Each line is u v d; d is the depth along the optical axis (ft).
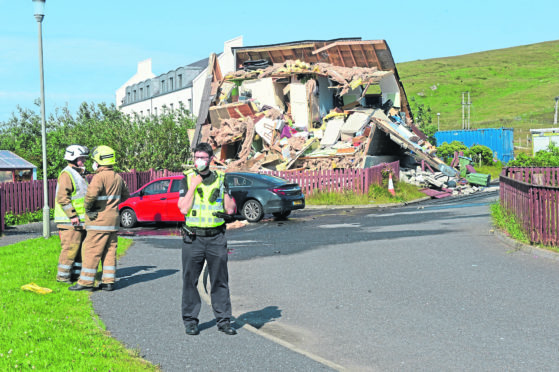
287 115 99.60
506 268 28.55
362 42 103.40
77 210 26.55
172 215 54.08
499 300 22.56
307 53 111.45
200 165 18.53
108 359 15.57
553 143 116.98
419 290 24.53
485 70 561.02
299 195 56.24
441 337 18.26
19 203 63.98
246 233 46.34
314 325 20.06
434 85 499.51
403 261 31.14
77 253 27.02
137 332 19.03
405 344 17.72
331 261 31.94
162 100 161.58
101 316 20.98
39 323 18.61
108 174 25.17
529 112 371.76
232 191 55.36
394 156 105.19
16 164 79.66
